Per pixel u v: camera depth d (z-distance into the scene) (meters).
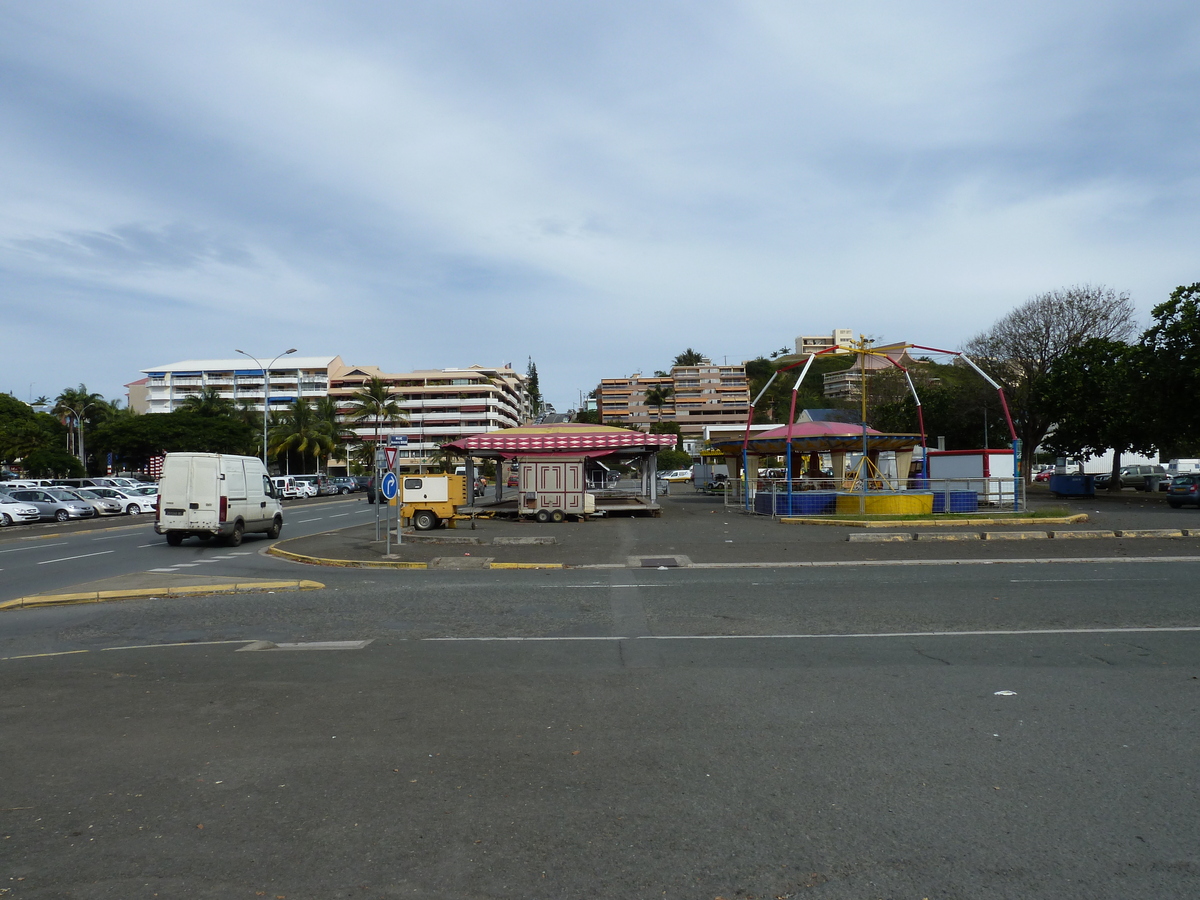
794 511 29.83
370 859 3.90
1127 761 5.07
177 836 4.18
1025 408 54.47
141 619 11.48
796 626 9.89
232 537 23.12
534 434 31.19
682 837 4.11
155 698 6.91
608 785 4.80
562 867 3.81
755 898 3.52
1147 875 3.68
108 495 43.28
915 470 37.56
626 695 6.78
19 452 68.00
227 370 124.44
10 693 7.18
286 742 5.65
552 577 15.45
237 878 3.73
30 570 17.98
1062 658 7.88
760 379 156.75
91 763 5.29
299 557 19.50
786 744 5.48
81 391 91.56
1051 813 4.33
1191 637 8.79
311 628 10.45
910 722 5.92
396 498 21.11
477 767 5.12
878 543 20.77
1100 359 46.62
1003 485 30.42
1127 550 18.27
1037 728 5.74
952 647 8.48
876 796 4.59
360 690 7.07
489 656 8.45
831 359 160.50
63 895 3.59
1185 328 33.34
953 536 21.16
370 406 88.81
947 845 3.99
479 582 14.78
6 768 5.21
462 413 123.25
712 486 56.03
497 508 31.48
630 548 20.19
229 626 10.75
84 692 7.17
